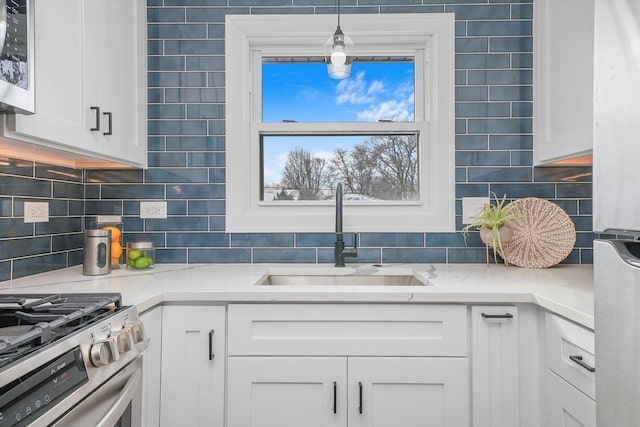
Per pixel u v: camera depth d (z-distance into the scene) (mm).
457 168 1870
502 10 1863
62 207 1696
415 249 1875
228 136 1869
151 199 1880
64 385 722
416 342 1249
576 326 1051
